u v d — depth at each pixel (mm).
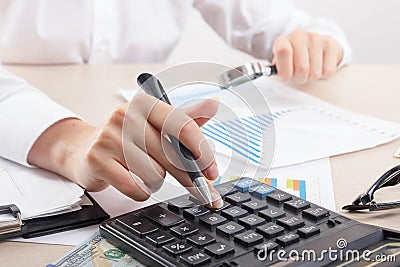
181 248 611
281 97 1153
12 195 761
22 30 1431
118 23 1538
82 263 634
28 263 646
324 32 1433
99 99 1133
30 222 709
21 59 1435
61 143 823
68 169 795
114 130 728
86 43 1485
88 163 735
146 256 613
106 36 1521
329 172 850
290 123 1027
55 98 1133
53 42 1445
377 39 2213
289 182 817
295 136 970
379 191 793
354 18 2197
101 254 640
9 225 686
